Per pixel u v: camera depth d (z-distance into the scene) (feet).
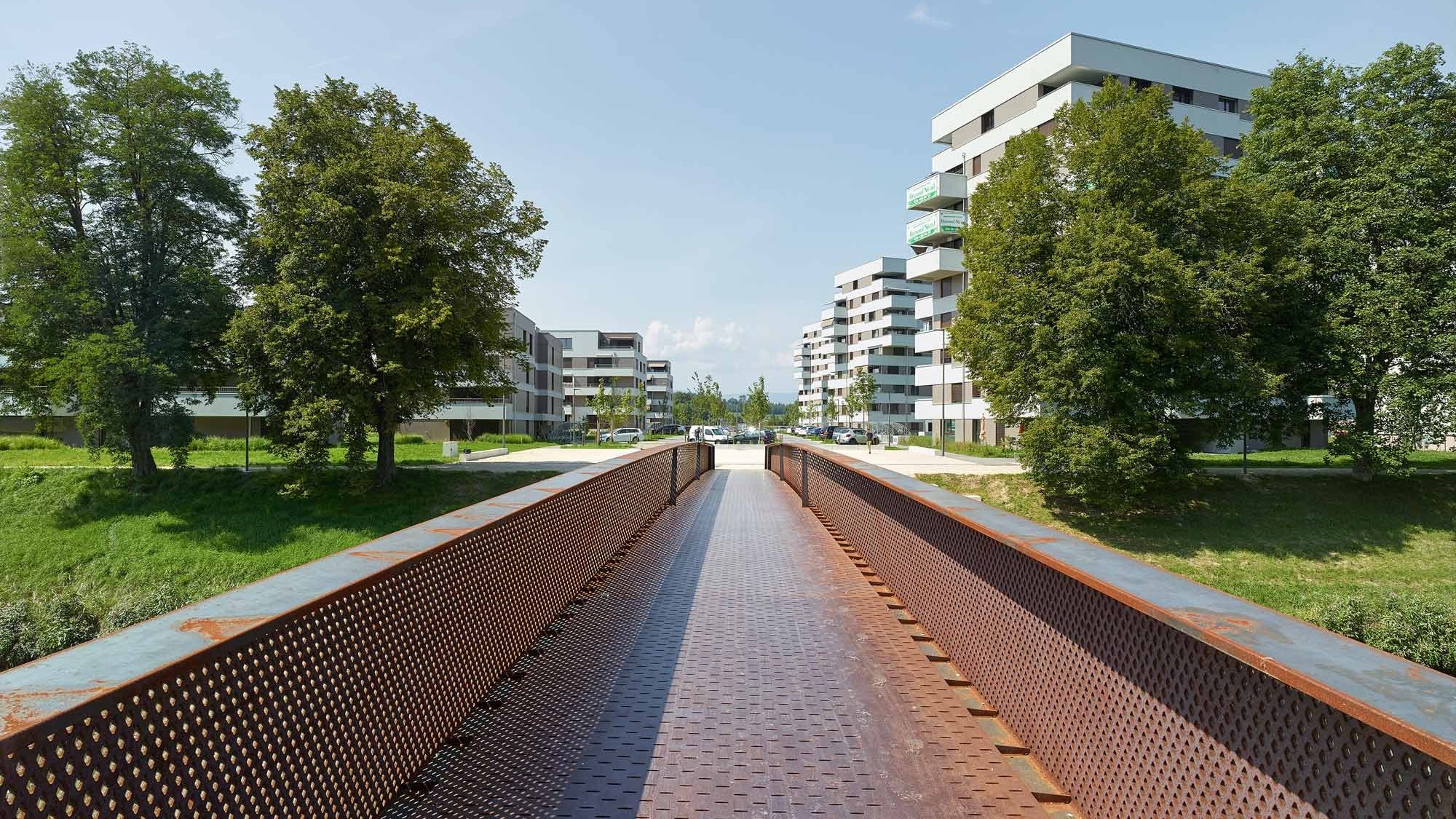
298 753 6.01
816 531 27.04
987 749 8.98
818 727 9.61
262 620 5.56
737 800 7.70
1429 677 4.31
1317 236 70.38
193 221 77.51
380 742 7.47
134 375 71.61
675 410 321.93
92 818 3.98
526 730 9.48
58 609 44.34
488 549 11.17
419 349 71.00
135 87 73.00
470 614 10.30
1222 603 6.00
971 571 11.52
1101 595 7.34
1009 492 77.51
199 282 74.59
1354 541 63.98
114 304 74.23
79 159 74.23
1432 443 67.31
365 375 66.49
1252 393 63.00
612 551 21.02
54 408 78.13
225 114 79.77
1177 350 63.10
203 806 4.88
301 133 67.15
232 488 76.18
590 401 299.58
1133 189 65.77
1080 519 71.05
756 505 36.52
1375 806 3.98
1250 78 118.21
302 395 66.44
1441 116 65.62
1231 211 65.05
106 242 74.28
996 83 121.80
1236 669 5.28
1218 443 74.84
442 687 9.14
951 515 11.68
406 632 8.23
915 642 13.48
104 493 74.54
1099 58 108.88
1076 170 71.20
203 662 4.88
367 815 7.10
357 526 69.67
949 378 135.74
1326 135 72.08
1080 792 7.61
